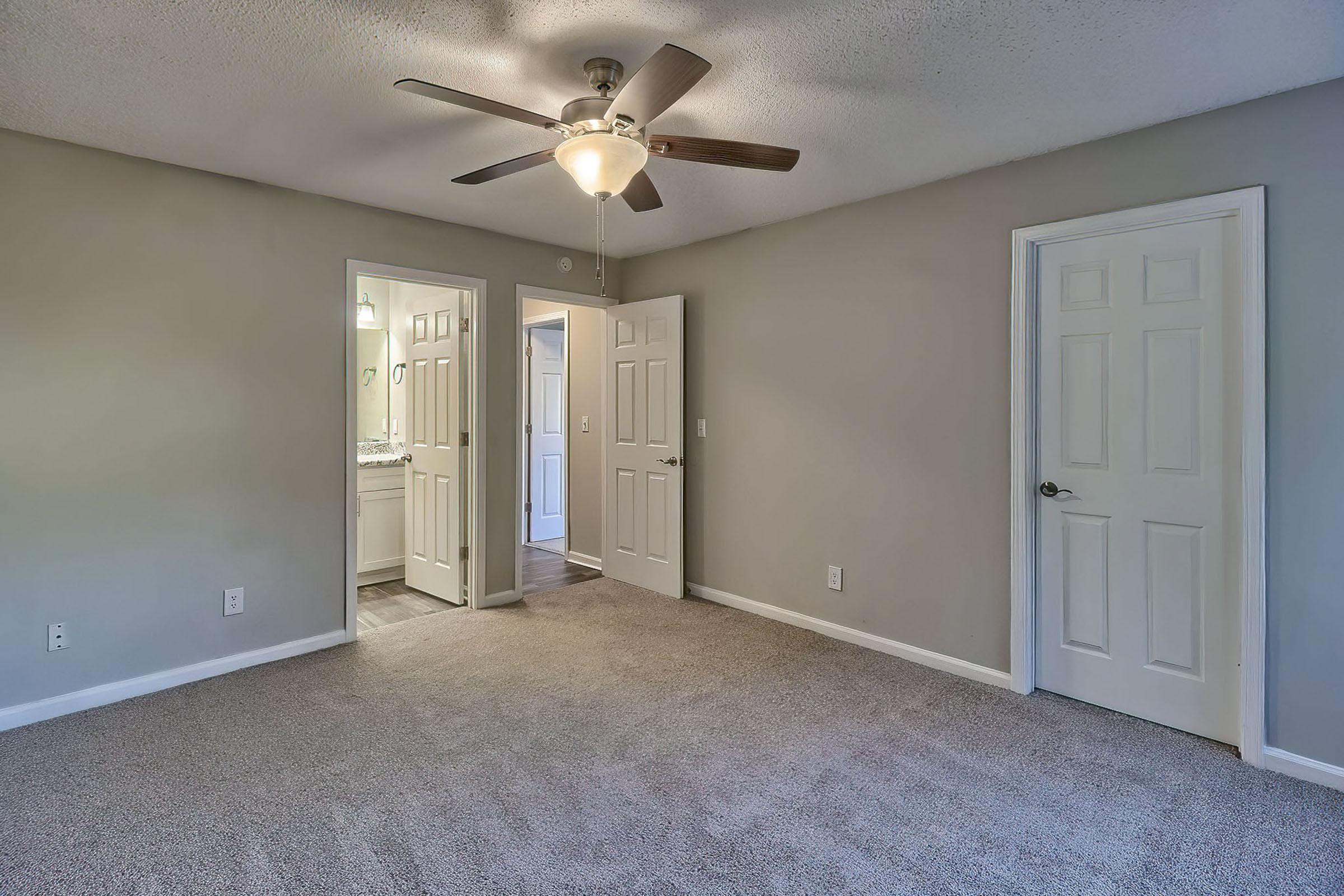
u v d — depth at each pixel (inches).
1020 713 103.3
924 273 121.3
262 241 121.3
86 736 95.4
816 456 139.3
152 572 111.0
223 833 73.7
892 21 70.6
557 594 168.9
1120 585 102.5
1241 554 89.8
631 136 78.4
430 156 108.2
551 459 241.6
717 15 69.9
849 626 134.9
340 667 121.3
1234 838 73.4
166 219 111.0
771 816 77.2
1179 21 70.3
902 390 125.0
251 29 72.0
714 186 122.0
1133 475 100.6
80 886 65.3
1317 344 83.6
